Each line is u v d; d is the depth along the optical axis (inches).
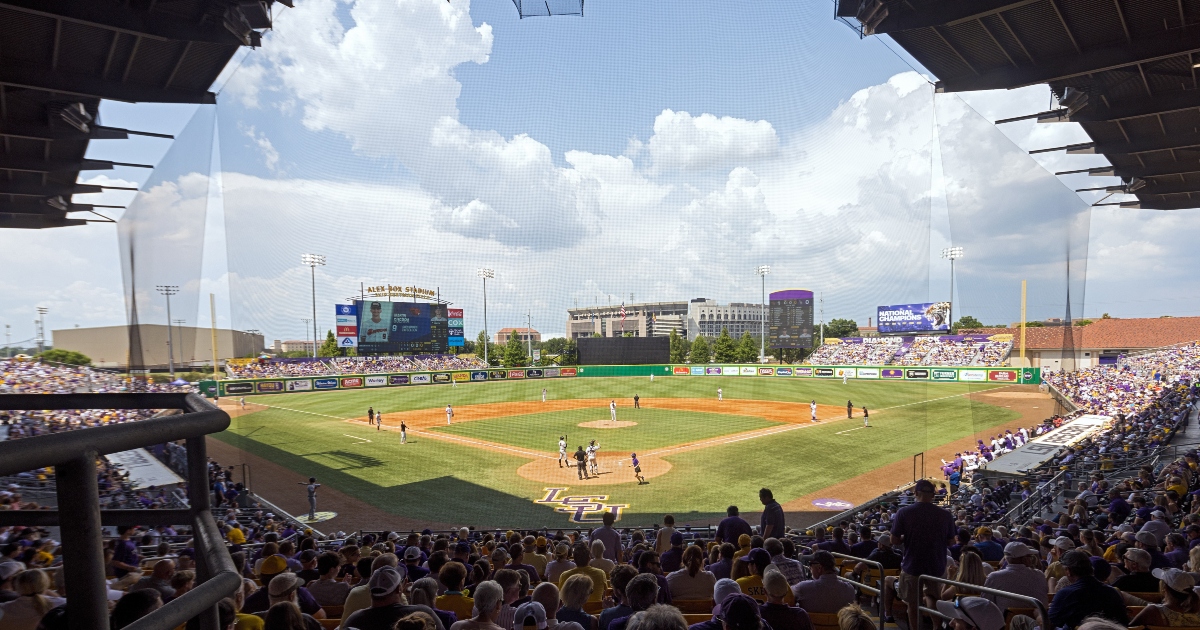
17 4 499.8
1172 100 663.1
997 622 195.0
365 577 290.7
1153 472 687.1
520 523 748.0
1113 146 800.3
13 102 668.7
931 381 2049.7
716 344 2469.2
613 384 2154.3
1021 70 636.1
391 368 2285.9
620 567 221.1
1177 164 847.7
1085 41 593.0
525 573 246.1
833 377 2236.7
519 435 1328.7
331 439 1277.1
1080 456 844.6
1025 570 237.8
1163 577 199.8
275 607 152.3
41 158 796.0
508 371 2292.1
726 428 1382.9
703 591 258.5
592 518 760.3
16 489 409.7
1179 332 2491.4
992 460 878.4
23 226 1046.4
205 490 64.2
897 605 283.4
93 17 518.3
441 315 2362.2
